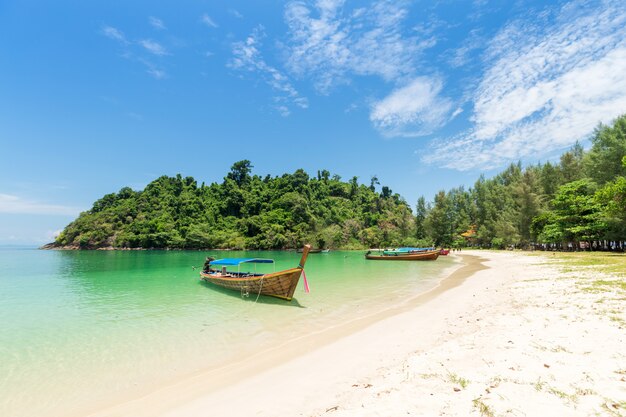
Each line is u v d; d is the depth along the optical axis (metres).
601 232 41.41
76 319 14.79
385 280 27.00
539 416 4.47
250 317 14.75
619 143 39.72
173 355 10.10
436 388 5.73
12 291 23.45
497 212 81.88
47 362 9.63
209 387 7.52
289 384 7.10
